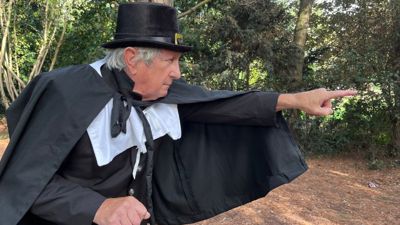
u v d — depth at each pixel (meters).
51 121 1.74
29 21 10.76
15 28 10.50
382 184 6.91
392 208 5.59
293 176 2.18
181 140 2.35
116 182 1.91
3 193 1.66
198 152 2.37
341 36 9.07
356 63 8.39
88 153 1.81
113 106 1.85
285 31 9.47
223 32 9.10
